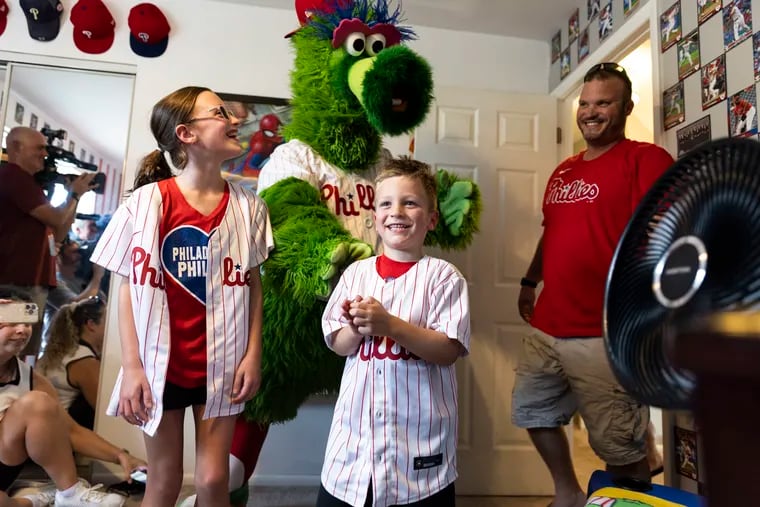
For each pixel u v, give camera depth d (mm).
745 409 280
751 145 415
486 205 2287
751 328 277
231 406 1128
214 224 1158
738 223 399
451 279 1104
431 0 2273
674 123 1714
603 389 1519
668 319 435
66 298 2193
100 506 1694
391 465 994
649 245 506
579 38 2297
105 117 2268
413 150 2172
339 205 1486
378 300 1092
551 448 1711
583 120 1670
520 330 2260
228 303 1141
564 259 1608
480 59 2508
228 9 2322
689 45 1648
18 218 2205
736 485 280
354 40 1494
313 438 2166
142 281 1075
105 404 2121
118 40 2260
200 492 1121
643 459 1524
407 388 1029
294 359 1473
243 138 2244
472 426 2170
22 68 2242
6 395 1702
